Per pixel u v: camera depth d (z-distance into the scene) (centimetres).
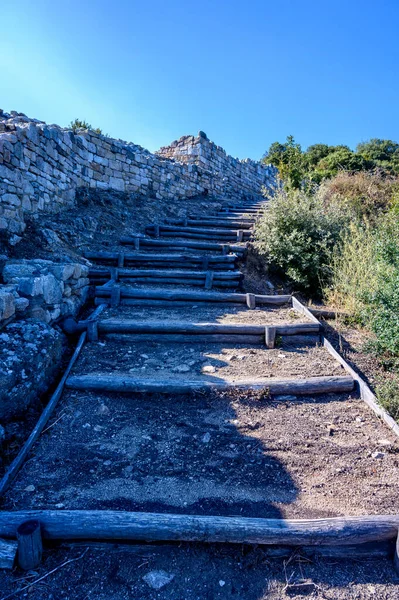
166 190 1004
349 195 1013
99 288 474
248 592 170
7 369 259
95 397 301
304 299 589
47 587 167
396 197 912
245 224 805
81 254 573
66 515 187
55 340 315
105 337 393
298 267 607
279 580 176
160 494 217
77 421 274
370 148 2789
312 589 173
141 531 185
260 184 1558
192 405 299
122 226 727
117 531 184
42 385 293
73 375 317
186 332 400
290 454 255
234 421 284
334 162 2041
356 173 1179
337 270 568
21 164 508
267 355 381
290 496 220
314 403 311
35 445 247
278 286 616
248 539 186
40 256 477
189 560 183
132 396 306
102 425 273
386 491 225
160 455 248
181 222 812
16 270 366
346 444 265
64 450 246
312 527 188
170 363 354
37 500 207
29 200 535
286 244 621
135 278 531
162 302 480
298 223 638
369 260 538
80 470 231
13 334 294
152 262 589
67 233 587
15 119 641
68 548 185
